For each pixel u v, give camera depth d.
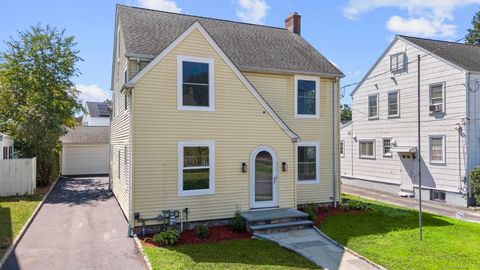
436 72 17.03
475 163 15.58
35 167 17.92
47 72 21.67
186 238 9.32
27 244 8.73
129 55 10.66
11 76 21.11
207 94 10.76
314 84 14.56
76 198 15.91
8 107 21.02
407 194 18.41
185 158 10.42
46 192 17.30
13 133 19.92
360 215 12.73
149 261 7.34
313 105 14.55
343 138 24.19
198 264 7.21
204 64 10.72
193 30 10.59
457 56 17.45
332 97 14.89
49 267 7.14
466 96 15.49
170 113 10.22
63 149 26.80
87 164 27.45
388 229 10.56
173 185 10.23
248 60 13.61
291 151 12.10
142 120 9.85
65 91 22.61
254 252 8.17
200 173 10.63
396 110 19.52
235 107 11.16
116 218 11.71
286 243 9.09
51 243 8.83
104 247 8.52
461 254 8.07
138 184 9.77
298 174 14.09
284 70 13.65
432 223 11.47
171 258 7.56
